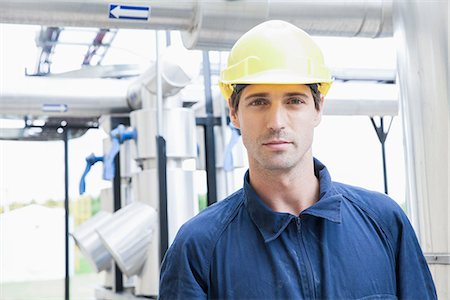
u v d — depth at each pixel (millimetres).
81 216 3980
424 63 1690
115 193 3092
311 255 1042
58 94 2979
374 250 1058
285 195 1075
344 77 3453
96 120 3551
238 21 1792
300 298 1015
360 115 3301
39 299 3471
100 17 1728
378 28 1905
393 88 3277
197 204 2633
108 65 3311
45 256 3508
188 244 1064
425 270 1100
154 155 2555
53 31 2982
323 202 1047
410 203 1712
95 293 3484
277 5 1798
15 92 2932
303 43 1104
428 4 1697
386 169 3600
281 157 1015
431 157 1663
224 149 2738
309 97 1044
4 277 3453
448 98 1665
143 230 2514
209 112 2828
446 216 1636
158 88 2330
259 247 1051
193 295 1035
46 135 3520
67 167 3533
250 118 1033
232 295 1029
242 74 1081
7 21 1694
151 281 2508
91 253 2941
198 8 1764
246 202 1075
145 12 1744
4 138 3471
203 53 2826
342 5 1845
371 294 1036
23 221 3488
